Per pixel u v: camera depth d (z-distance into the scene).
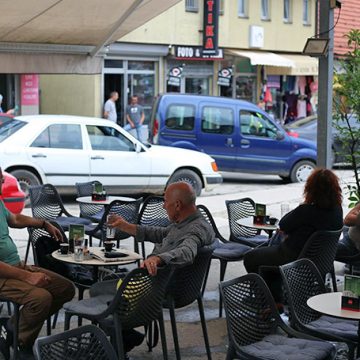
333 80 11.38
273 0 36.16
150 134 23.19
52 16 12.42
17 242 14.13
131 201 11.74
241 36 34.56
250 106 23.33
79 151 18.39
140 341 8.05
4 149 17.67
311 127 26.83
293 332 6.89
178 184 7.97
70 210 17.58
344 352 8.05
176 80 31.94
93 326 5.46
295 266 7.44
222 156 23.11
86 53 13.52
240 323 6.76
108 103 28.05
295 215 9.28
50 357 5.31
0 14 11.95
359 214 10.04
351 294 6.42
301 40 37.88
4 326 8.03
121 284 7.11
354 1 30.25
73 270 8.95
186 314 10.11
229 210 11.75
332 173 9.34
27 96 27.95
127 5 12.54
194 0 32.09
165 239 7.97
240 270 12.55
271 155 23.38
